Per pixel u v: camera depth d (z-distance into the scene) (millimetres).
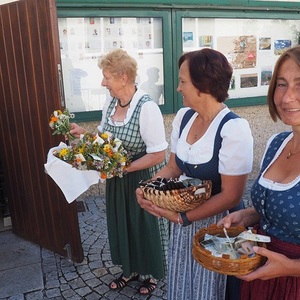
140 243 2596
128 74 2330
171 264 1888
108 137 2281
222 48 4703
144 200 1709
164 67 4379
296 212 1244
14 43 2936
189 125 1831
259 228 1457
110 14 3980
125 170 2311
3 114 3324
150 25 4227
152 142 2355
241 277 1254
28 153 3193
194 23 4449
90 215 4062
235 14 4574
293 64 1240
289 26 5051
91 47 4062
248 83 4988
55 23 2635
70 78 4066
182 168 1798
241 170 1602
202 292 1752
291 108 1260
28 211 3430
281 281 1353
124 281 2811
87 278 2936
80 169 2260
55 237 3236
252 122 5184
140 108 2332
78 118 4148
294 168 1321
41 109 2908
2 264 3168
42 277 2963
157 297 2691
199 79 1601
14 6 2818
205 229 1507
